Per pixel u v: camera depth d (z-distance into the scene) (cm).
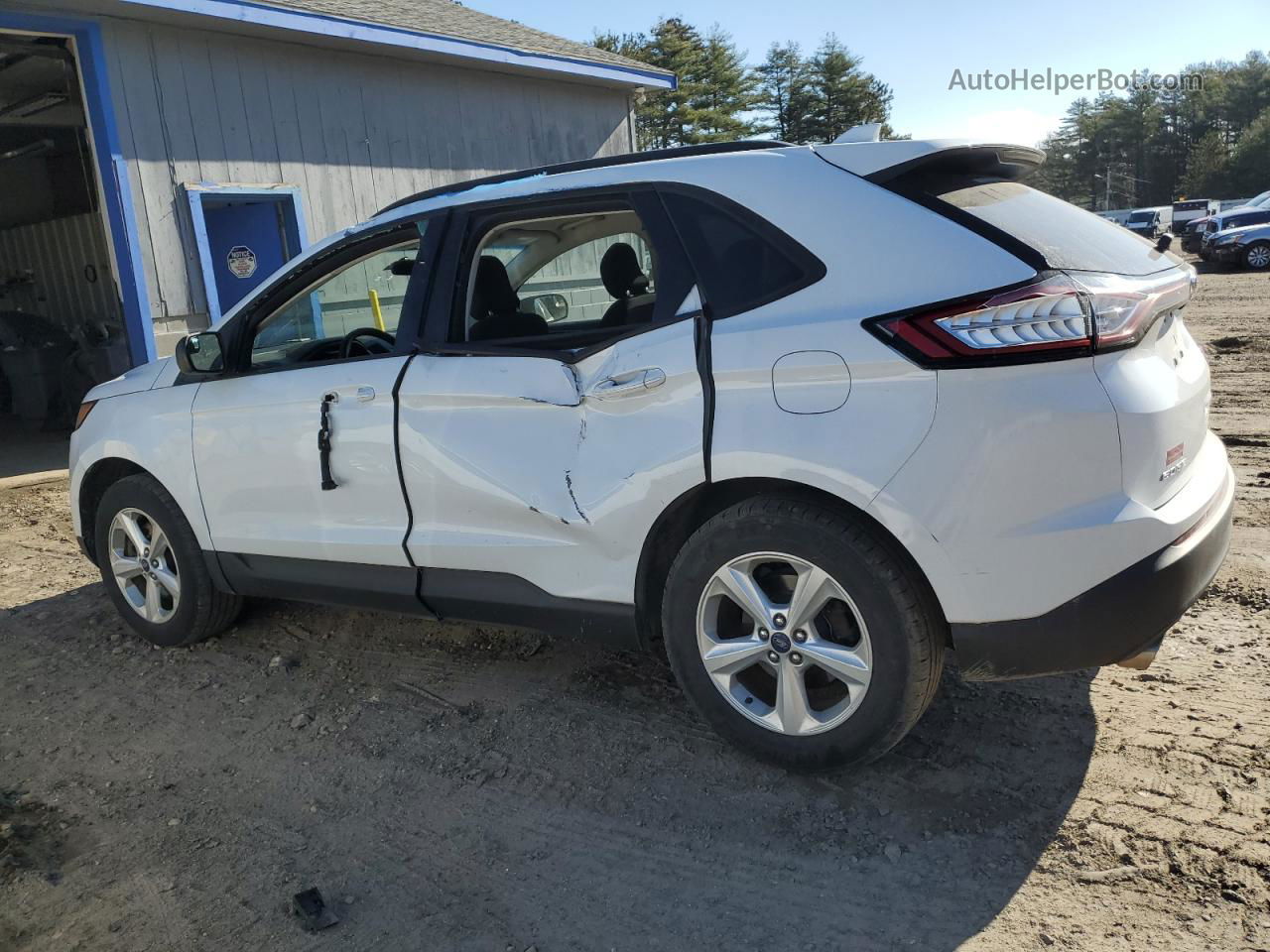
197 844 279
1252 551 443
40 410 1054
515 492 310
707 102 6038
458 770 311
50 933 242
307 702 366
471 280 336
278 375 367
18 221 1228
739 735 291
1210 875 236
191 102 897
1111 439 240
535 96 1247
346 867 265
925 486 246
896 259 256
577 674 372
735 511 278
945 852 254
